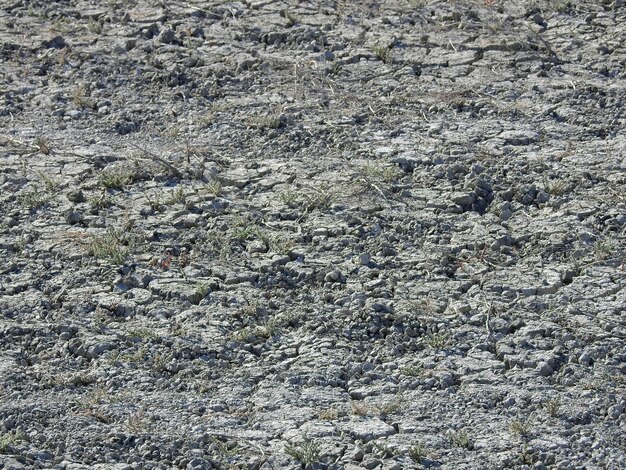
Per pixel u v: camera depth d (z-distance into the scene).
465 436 7.52
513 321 8.85
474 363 8.38
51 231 10.27
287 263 9.68
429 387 8.12
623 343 8.53
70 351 8.59
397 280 9.46
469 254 9.80
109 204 10.70
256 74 13.34
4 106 12.72
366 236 10.06
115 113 12.55
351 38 14.11
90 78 13.34
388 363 8.39
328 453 7.39
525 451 7.38
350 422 7.73
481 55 13.65
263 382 8.21
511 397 7.96
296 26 14.43
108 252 9.80
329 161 11.39
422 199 10.67
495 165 11.19
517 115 12.29
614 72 13.16
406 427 7.65
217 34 14.33
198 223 10.34
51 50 13.98
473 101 12.60
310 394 8.06
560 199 10.58
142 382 8.21
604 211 10.38
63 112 12.59
